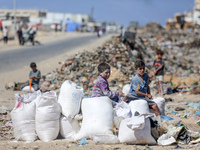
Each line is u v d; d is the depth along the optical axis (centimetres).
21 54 8519
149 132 2031
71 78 5453
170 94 4906
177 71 7869
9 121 2764
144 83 2311
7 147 1966
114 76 5378
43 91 4759
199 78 6494
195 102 4094
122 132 2048
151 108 2370
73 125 2227
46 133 2159
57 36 17175
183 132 2111
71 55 7069
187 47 12219
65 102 2230
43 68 6259
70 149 1900
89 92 4609
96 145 1995
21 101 2242
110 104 2175
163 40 12444
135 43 8362
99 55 6272
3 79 5634
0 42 13100
